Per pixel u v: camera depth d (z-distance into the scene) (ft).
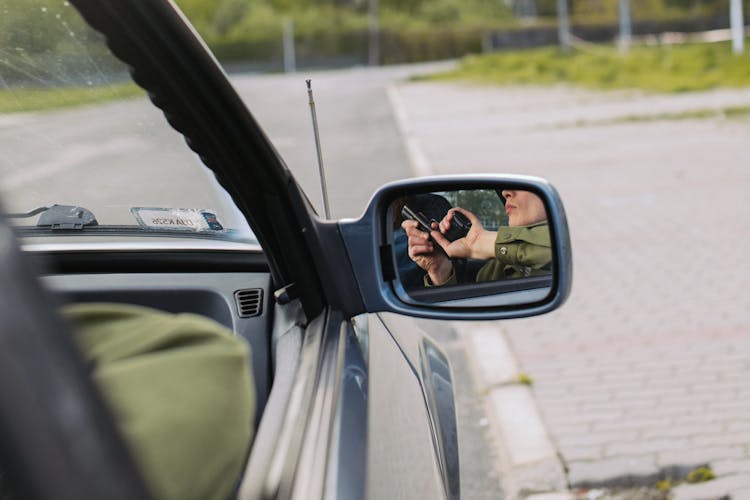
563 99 73.72
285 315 6.02
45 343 1.79
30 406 1.72
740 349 17.37
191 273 6.65
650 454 13.26
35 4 5.07
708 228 27.43
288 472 3.99
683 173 36.99
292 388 4.81
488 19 291.17
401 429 5.87
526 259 6.31
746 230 26.84
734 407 14.70
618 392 15.76
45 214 6.40
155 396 3.19
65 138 5.98
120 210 6.36
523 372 16.96
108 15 4.60
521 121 60.80
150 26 4.67
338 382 5.07
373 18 263.08
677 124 52.39
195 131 5.30
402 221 6.26
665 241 26.25
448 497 7.27
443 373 8.70
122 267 6.63
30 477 1.69
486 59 137.49
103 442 1.78
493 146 50.26
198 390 3.34
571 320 19.84
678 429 14.03
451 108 73.41
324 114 71.10
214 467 3.25
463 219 6.33
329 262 6.12
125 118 5.81
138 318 3.68
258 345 6.23
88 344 3.39
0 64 5.52
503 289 6.33
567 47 140.87
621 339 18.45
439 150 50.19
